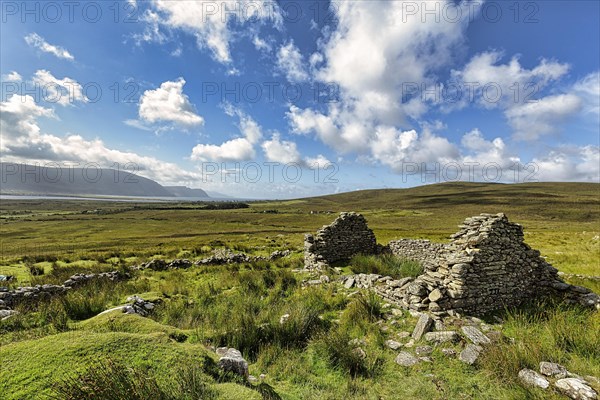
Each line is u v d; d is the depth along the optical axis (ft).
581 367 18.19
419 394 16.88
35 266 59.52
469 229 32.63
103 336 15.10
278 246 104.27
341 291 37.50
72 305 28.96
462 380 17.97
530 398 15.61
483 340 21.93
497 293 30.22
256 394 13.03
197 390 12.23
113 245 137.18
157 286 43.78
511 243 31.68
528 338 21.76
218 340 21.68
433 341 22.38
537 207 420.77
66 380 11.57
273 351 21.63
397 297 31.37
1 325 24.06
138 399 10.87
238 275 47.14
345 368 19.61
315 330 24.80
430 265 32.68
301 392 16.92
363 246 64.49
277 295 36.83
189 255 83.30
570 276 41.27
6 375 12.13
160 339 15.75
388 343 22.99
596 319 24.12
